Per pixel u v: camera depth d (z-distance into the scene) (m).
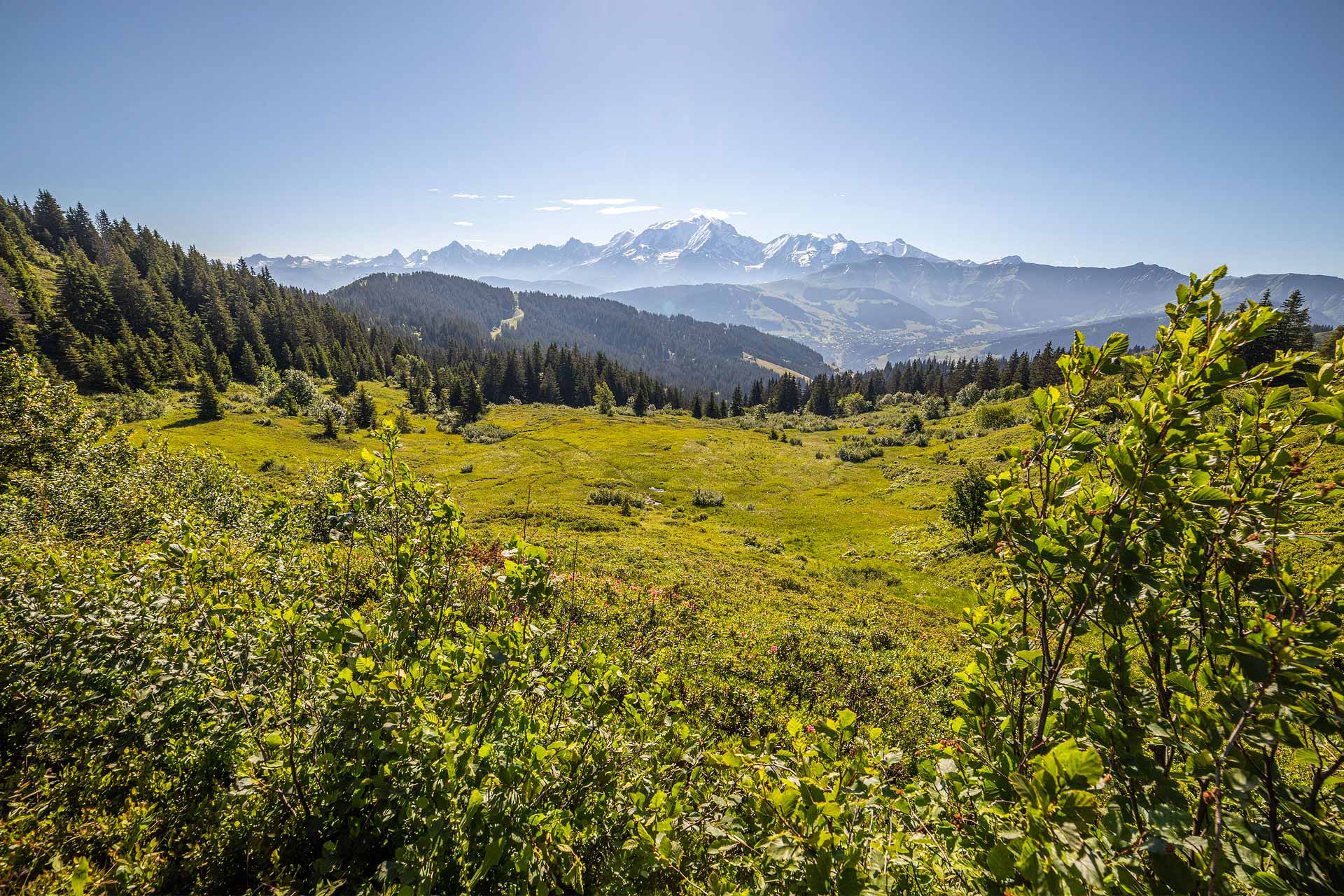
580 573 16.81
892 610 25.36
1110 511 2.35
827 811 2.27
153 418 91.50
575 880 3.16
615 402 166.38
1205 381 2.13
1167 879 1.77
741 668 11.39
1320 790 2.02
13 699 4.11
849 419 141.12
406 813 3.24
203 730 4.19
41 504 11.51
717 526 53.97
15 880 3.08
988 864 2.02
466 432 105.38
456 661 3.63
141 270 170.88
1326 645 1.89
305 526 6.46
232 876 3.52
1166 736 2.12
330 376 149.25
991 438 79.50
